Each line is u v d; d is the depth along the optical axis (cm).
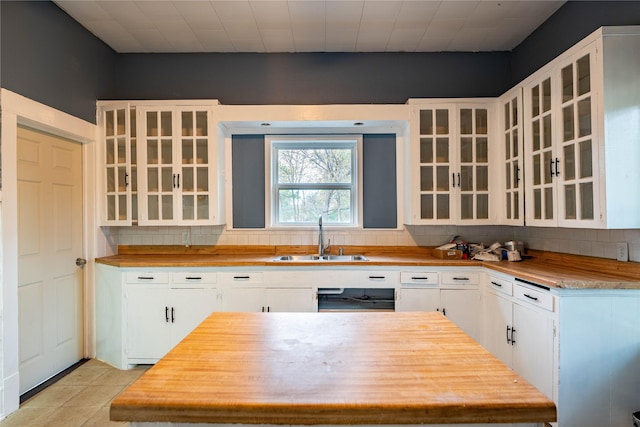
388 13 261
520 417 73
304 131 333
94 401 222
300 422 72
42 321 247
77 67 271
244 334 115
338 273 272
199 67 321
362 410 72
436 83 321
